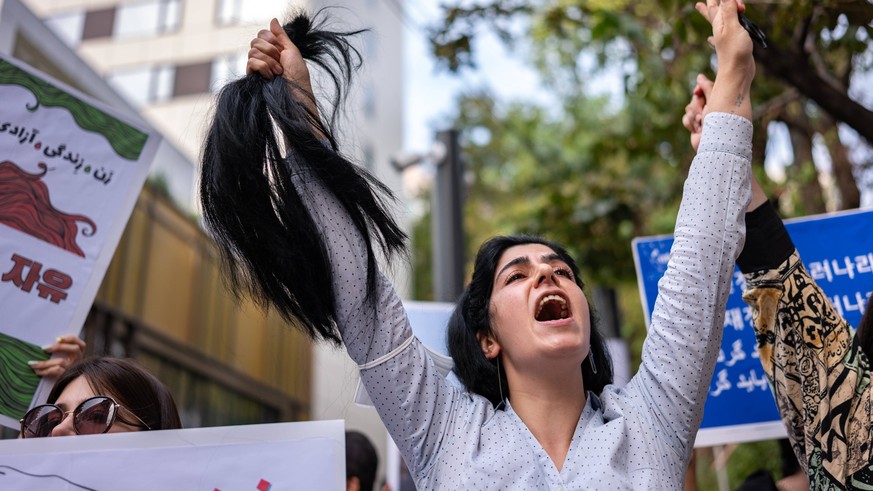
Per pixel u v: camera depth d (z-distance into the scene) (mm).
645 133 7613
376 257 2412
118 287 10180
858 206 6426
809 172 6742
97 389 2740
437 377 2357
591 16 6539
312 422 2168
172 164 11922
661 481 2160
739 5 2629
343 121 2682
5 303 3121
